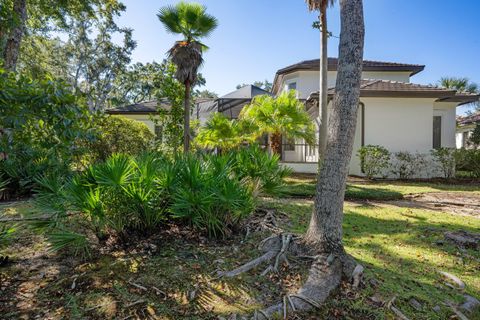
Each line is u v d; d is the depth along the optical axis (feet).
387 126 38.55
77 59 81.61
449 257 12.28
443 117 43.55
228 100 55.36
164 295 8.71
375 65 59.62
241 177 16.78
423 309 8.44
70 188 11.59
